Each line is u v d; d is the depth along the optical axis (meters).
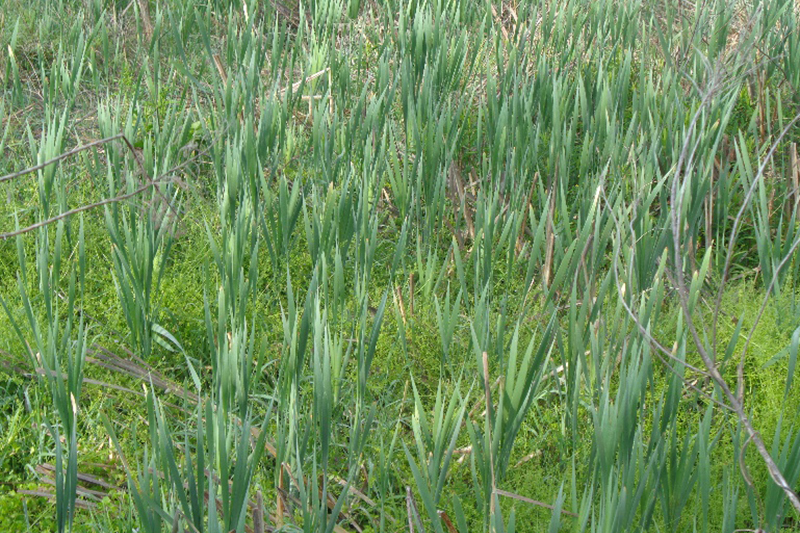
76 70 5.09
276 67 4.89
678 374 2.23
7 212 4.00
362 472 2.82
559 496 2.08
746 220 4.21
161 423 2.24
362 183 3.82
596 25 5.14
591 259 3.11
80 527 2.52
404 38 4.83
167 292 3.57
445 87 4.57
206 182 4.50
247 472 2.27
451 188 4.25
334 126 4.08
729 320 3.32
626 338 2.70
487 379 2.36
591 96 4.58
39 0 6.39
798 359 3.09
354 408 3.09
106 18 6.29
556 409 2.98
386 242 4.14
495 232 3.75
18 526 2.53
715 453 2.76
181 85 5.57
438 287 3.65
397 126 4.71
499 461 2.47
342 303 3.17
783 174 4.25
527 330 3.26
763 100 4.70
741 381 2.00
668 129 4.00
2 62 5.79
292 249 3.83
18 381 3.13
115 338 3.40
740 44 3.51
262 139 3.85
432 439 2.54
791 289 3.49
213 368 2.88
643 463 2.22
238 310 3.22
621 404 2.28
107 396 3.07
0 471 2.84
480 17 5.79
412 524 2.34
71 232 3.84
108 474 2.80
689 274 3.61
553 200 3.67
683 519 2.47
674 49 5.12
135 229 3.44
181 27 5.50
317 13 5.61
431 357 3.26
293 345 2.67
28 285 3.58
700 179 3.43
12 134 4.81
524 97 4.16
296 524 2.47
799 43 4.60
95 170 4.33
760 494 2.66
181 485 2.20
